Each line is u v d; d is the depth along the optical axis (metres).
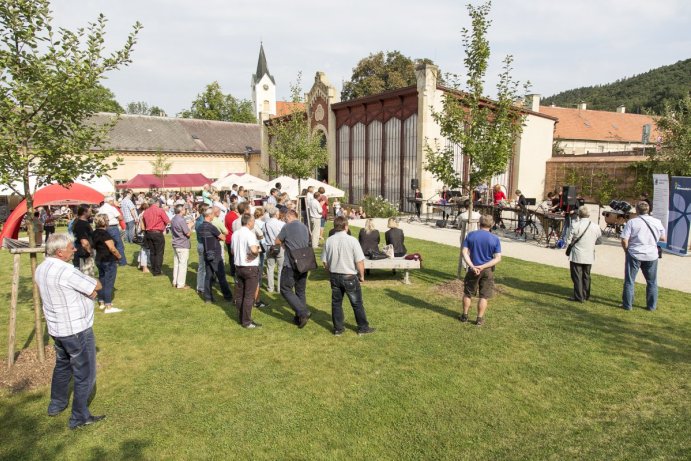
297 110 21.02
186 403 4.71
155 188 31.91
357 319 6.56
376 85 43.56
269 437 4.11
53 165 5.66
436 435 4.12
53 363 5.58
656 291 7.36
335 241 6.41
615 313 7.29
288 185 17.97
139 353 5.99
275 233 8.67
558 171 25.53
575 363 5.51
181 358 5.82
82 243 7.74
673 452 3.83
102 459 3.83
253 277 6.90
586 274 7.86
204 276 8.84
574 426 4.23
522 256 11.92
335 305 6.52
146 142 39.31
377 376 5.25
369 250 9.41
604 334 6.41
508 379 5.14
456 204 17.89
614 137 50.09
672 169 14.80
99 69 5.63
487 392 4.86
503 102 8.48
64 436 4.16
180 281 9.36
